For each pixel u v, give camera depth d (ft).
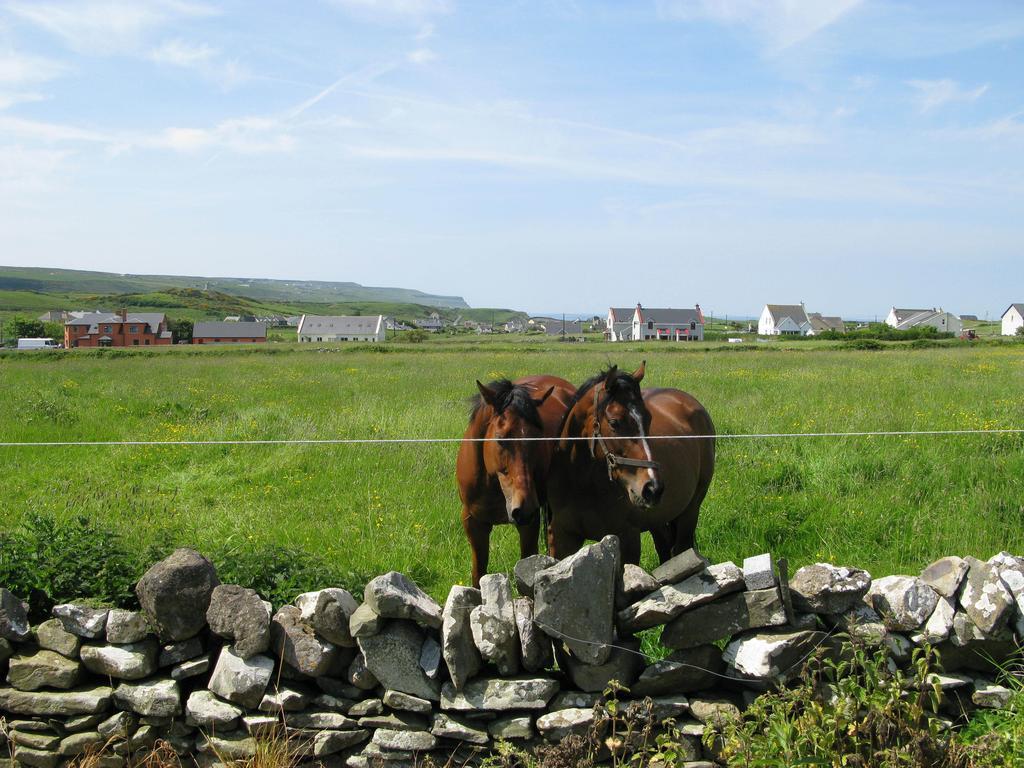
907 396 50.01
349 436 39.06
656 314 462.60
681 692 12.25
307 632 12.22
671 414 20.10
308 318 493.77
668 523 20.86
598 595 11.78
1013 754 10.55
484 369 93.40
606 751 11.82
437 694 11.98
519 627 11.94
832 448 30.83
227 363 116.78
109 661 12.30
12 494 29.25
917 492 25.55
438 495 27.04
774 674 11.60
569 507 18.25
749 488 26.84
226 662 12.16
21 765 12.42
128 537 21.85
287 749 12.01
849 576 12.07
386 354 156.15
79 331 354.13
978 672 12.41
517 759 11.74
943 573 12.68
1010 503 23.85
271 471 31.89
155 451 36.17
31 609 13.29
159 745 12.37
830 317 530.27
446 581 19.98
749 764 10.41
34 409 48.52
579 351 174.60
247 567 15.02
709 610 11.95
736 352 150.41
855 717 10.81
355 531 23.40
